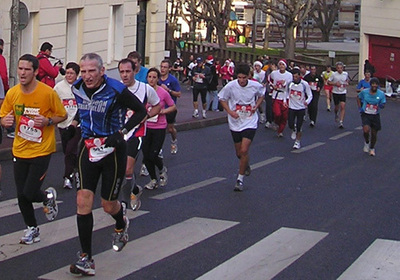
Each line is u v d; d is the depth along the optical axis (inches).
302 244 350.3
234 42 3282.5
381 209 443.5
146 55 1310.3
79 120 317.4
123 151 292.5
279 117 816.9
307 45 2810.0
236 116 481.4
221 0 2370.8
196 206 432.1
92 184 289.6
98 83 285.1
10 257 313.6
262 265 313.0
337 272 306.2
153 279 289.9
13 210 399.2
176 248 336.5
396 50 1736.0
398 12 1705.2
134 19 1171.3
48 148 331.3
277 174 565.3
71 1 956.0
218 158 642.8
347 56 2341.3
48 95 327.0
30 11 850.1
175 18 2667.3
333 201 464.1
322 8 3056.1
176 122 889.5
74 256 317.7
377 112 700.7
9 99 329.7
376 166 633.6
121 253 325.4
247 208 431.8
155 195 461.1
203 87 948.0
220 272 301.3
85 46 1016.2
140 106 292.7
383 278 300.0
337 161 655.1
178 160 622.5
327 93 1203.9
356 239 364.2
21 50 862.5
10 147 594.2
